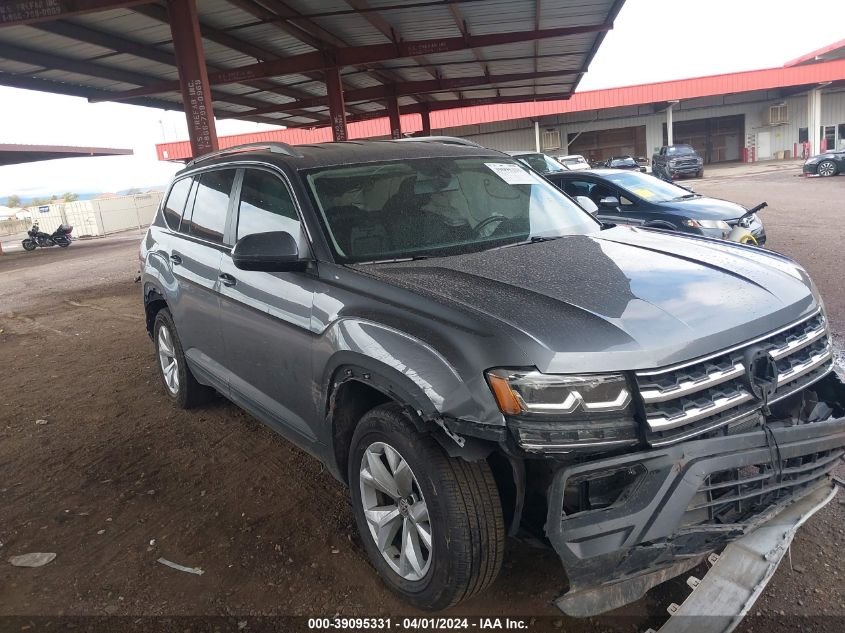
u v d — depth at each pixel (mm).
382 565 2777
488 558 2373
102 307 10461
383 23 12531
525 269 2867
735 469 2350
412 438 2471
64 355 7340
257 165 3729
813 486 2609
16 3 8352
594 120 41688
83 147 29297
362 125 35656
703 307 2477
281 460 4184
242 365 3768
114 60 12938
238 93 18656
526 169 4191
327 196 3320
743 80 36219
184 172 4785
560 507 2176
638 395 2197
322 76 17906
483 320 2361
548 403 2176
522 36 13492
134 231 38656
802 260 8688
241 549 3227
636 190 8898
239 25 11695
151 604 2854
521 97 25438
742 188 21641
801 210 14484
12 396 5898
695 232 8047
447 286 2678
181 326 4523
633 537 2156
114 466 4250
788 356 2584
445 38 13852
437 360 2359
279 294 3248
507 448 2191
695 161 29922
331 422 2990
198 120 9336
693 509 2262
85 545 3354
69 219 38281
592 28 13273
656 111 40969
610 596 2238
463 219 3463
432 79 20219
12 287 14766
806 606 2570
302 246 3143
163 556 3211
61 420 5160
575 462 2197
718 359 2371
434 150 3934
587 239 3439
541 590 2783
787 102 40094
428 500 2426
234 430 4691
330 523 3410
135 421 5000
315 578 2971
